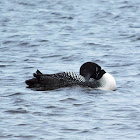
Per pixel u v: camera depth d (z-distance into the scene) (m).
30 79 30.58
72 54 42.00
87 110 26.06
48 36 49.88
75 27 54.91
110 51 43.28
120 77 34.31
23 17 60.78
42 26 55.50
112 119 24.64
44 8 67.44
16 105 26.80
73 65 38.34
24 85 31.28
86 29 53.84
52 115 25.27
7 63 38.50
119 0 74.19
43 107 26.50
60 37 49.56
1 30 53.03
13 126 23.66
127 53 42.38
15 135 22.53
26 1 73.06
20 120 24.50
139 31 52.16
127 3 71.12
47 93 29.05
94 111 25.89
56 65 38.22
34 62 39.06
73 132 22.94
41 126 23.67
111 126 23.67
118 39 48.66
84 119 24.66
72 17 60.88
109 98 28.36
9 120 24.52
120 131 23.08
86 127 23.56
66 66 37.88
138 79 33.53
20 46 45.84
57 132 22.92
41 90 29.77
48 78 30.16
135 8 67.50
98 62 39.50
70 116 25.12
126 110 26.05
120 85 31.81
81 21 58.47
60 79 30.08
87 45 45.78
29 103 27.17
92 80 30.48
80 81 30.16
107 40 48.09
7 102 27.39
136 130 23.17
